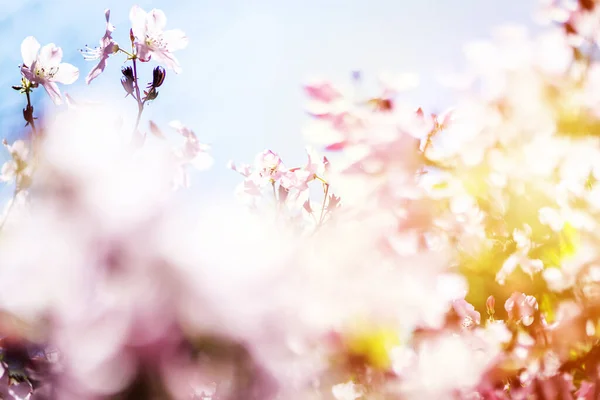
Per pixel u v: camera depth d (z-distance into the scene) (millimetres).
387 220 1940
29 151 1881
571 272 1962
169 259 1578
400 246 1933
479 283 1993
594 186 1948
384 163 1935
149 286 1567
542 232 1968
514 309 1979
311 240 1909
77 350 1546
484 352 1957
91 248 1577
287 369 1741
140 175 1688
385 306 1906
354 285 1899
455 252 1971
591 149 1920
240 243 1713
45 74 2072
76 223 1591
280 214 2057
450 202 1948
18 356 1829
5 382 1848
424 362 1928
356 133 1935
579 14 1939
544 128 1923
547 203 1952
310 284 1858
